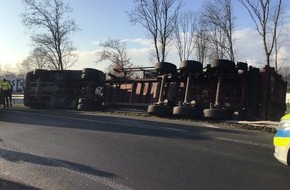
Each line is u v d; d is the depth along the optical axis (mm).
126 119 17641
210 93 18969
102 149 10688
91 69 25438
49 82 28109
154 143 11344
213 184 7547
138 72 23656
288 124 7695
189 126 15031
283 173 8219
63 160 9555
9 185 7613
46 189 7348
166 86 20719
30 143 11703
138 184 7582
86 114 20641
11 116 19359
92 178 8008
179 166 8828
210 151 10234
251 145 10969
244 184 7539
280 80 18906
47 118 18125
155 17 45906
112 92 25125
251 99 18125
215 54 45375
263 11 37500
